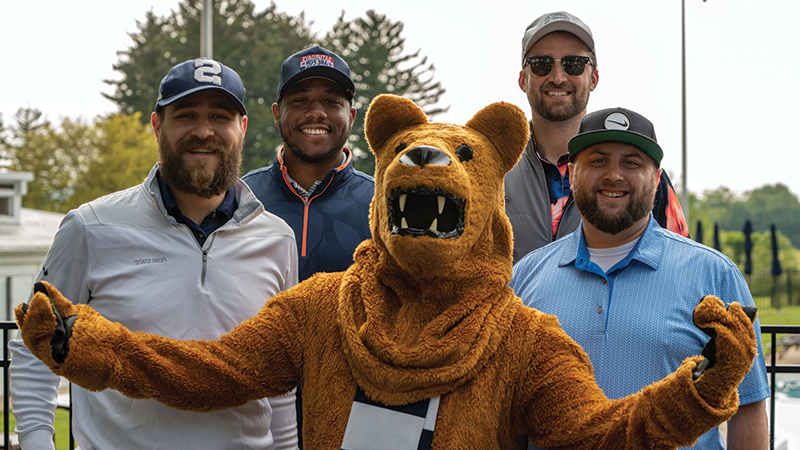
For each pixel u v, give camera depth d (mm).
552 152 3760
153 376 2092
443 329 2021
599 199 2695
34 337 1894
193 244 2609
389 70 41531
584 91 3703
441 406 1973
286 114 3781
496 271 2133
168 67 38375
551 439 1972
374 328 2047
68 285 2559
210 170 2670
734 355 1630
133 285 2520
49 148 35125
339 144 3820
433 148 1967
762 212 94000
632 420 1788
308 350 2219
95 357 1992
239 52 38594
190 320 2512
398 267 2135
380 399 1999
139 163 34125
